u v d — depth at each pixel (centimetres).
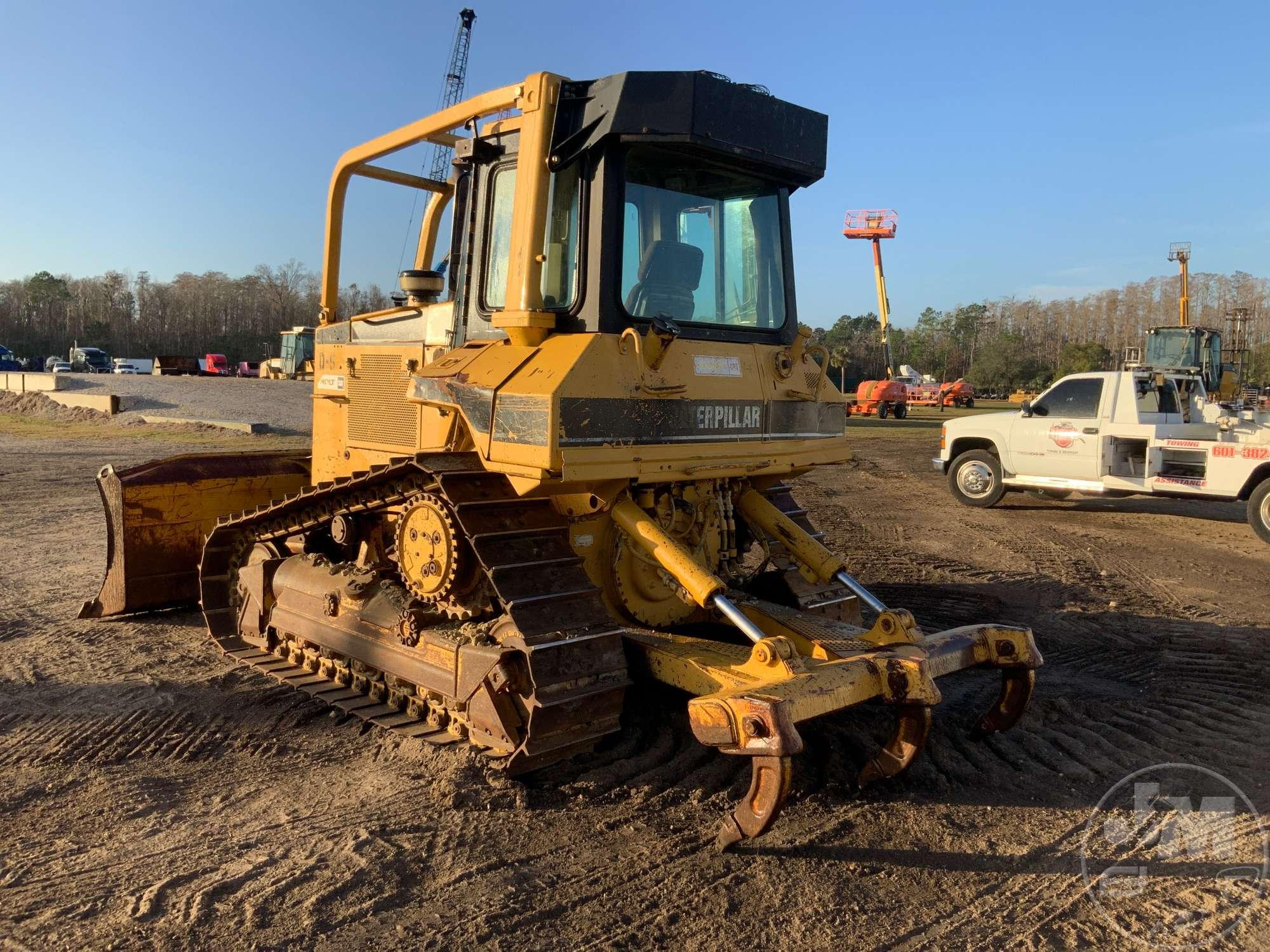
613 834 367
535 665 378
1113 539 1113
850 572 897
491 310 457
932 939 301
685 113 408
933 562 955
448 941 294
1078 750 460
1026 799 407
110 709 505
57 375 3141
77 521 1105
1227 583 882
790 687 340
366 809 388
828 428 512
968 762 444
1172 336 1980
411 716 466
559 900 319
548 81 412
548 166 418
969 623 719
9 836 365
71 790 408
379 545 524
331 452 601
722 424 441
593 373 383
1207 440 1173
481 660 406
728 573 502
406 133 523
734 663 392
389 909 312
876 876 341
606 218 412
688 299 458
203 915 306
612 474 388
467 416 412
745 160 451
